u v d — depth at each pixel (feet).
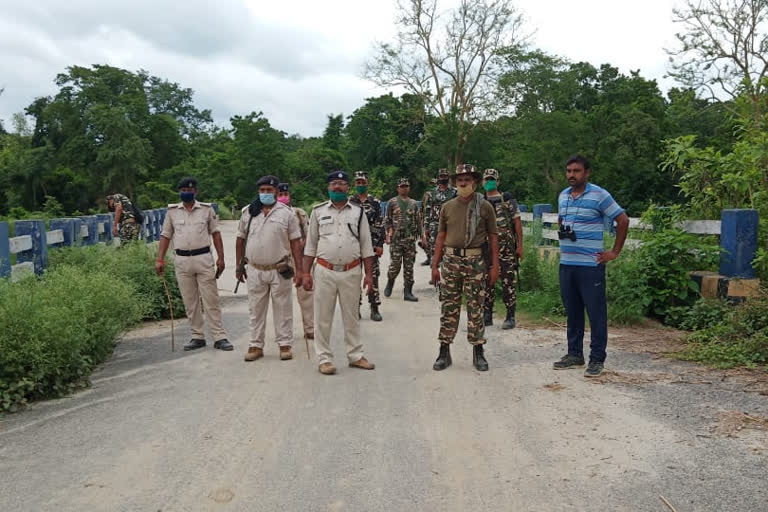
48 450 13.39
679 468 12.07
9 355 16.47
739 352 19.90
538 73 141.08
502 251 25.59
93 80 190.29
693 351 20.61
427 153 158.10
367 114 180.34
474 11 130.41
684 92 72.43
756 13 65.67
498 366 19.98
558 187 143.33
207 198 168.45
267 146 168.14
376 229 27.91
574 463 12.43
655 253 26.53
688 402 15.87
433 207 33.65
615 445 13.28
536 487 11.44
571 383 17.87
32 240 26.61
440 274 20.07
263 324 21.35
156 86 274.36
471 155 148.15
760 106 32.73
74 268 24.14
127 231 37.47
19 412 16.03
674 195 124.57
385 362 20.79
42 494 11.32
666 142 31.71
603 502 10.84
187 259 22.33
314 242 19.69
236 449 13.30
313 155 188.65
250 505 10.86
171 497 11.16
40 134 194.70
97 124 176.65
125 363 20.86
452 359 21.07
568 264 19.07
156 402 16.60
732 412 15.02
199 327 23.09
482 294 19.52
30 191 174.81
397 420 15.02
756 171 28.30
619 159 125.49
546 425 14.53
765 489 11.15
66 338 17.57
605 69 171.12
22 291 18.67
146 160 187.52
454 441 13.66
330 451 13.16
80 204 178.91
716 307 24.27
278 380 18.63
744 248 25.05
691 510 10.52
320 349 19.49
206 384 18.22
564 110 155.53
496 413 15.43
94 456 13.03
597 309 18.56
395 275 33.88
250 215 21.20
